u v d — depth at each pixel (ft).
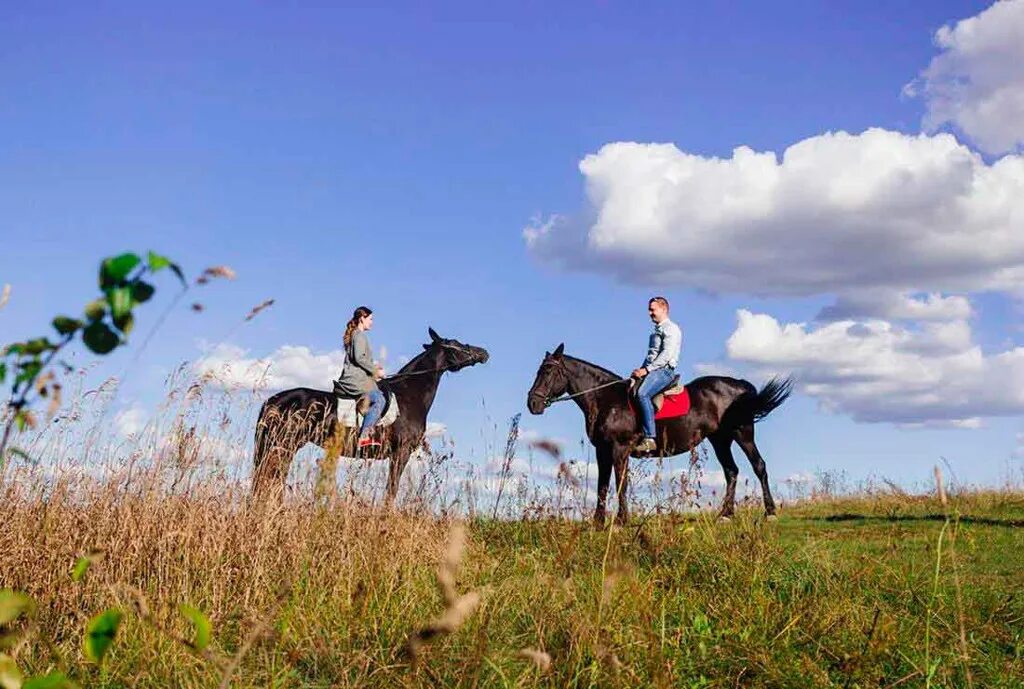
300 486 23.97
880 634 18.79
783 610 21.07
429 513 28.78
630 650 17.01
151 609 17.20
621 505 32.12
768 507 45.21
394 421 41.06
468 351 43.62
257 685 15.28
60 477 21.18
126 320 4.41
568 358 44.32
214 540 21.08
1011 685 17.48
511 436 33.27
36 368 4.53
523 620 18.81
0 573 18.85
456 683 15.38
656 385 42.96
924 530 38.42
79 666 15.78
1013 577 27.30
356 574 21.12
